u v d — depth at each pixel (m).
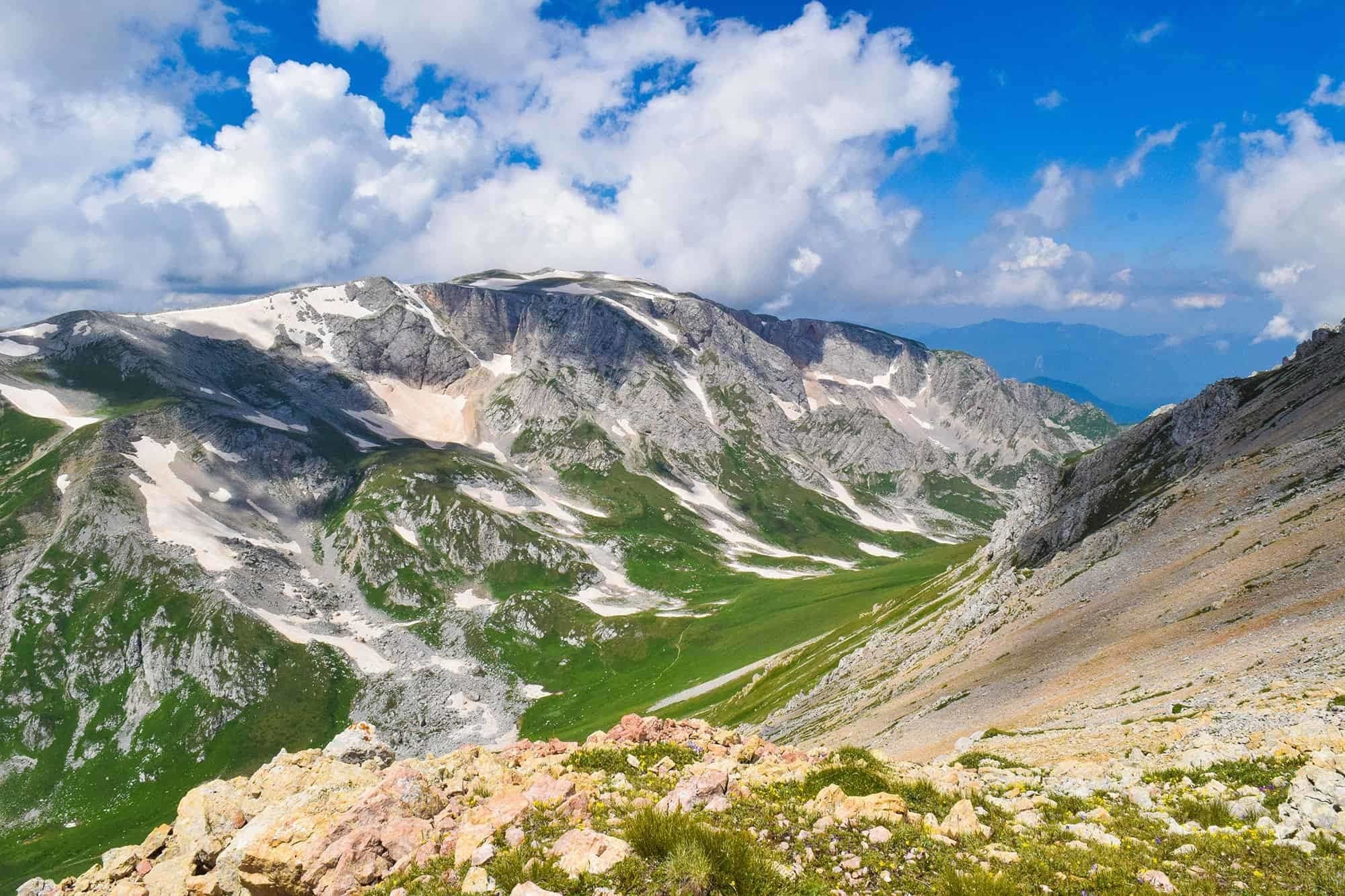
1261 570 53.12
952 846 16.34
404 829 17.36
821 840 16.41
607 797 18.88
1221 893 14.20
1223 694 34.12
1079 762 28.19
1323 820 16.47
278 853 17.05
